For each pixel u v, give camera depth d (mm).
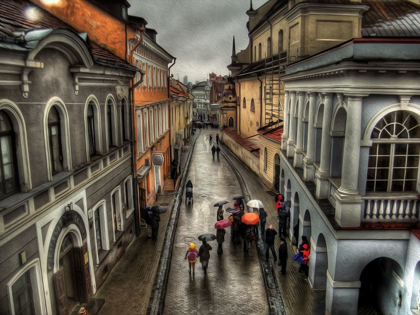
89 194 11250
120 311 10875
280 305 11406
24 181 7895
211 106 85250
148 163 19766
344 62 9102
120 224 14531
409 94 9281
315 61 12219
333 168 11312
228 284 12977
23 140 7820
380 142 9891
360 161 9797
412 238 9406
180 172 30344
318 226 11578
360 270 9867
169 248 15602
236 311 11359
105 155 12391
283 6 27859
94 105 11961
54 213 9008
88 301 10914
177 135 39281
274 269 13727
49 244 8758
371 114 9617
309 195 12516
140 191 17703
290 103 17859
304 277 13094
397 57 8969
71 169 10055
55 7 13156
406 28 20500
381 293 11133
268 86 31688
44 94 8680
